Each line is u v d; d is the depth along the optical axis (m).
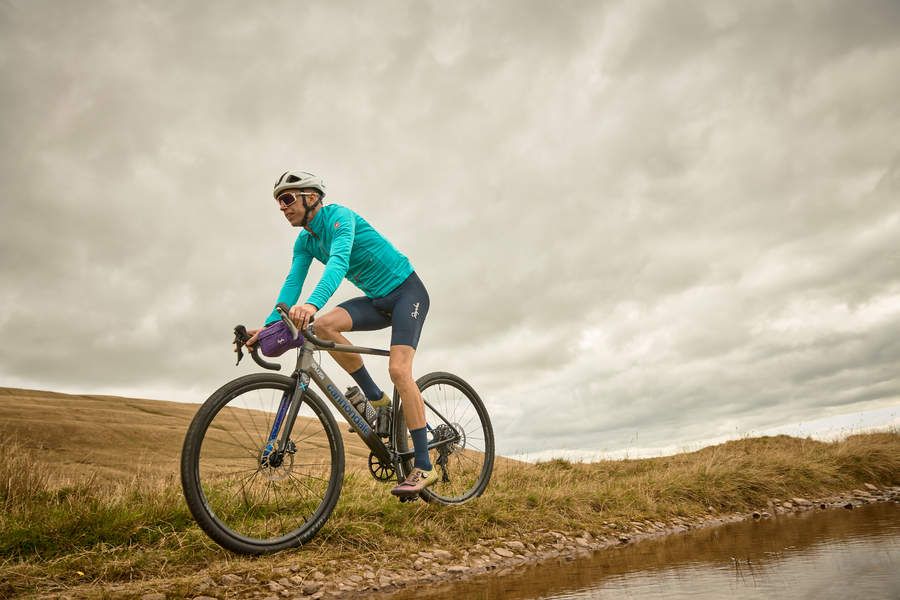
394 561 2.74
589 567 2.59
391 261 3.32
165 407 27.97
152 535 2.94
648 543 3.36
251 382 2.79
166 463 11.86
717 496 4.98
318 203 3.21
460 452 3.90
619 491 4.52
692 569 2.27
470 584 2.38
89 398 28.69
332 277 2.90
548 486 4.88
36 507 3.43
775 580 1.87
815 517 4.14
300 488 3.22
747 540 3.09
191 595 2.19
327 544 2.92
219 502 3.20
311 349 3.04
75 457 10.12
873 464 7.00
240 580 2.37
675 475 5.45
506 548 3.10
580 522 3.76
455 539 3.18
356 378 3.40
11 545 2.77
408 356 3.29
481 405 4.13
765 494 5.32
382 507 3.41
